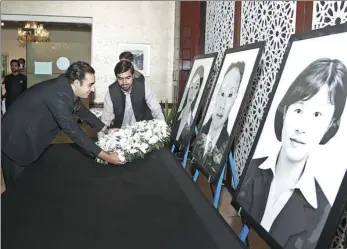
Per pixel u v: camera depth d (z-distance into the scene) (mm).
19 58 6684
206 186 3848
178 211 1766
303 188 1407
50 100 2477
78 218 1674
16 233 1516
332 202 1239
